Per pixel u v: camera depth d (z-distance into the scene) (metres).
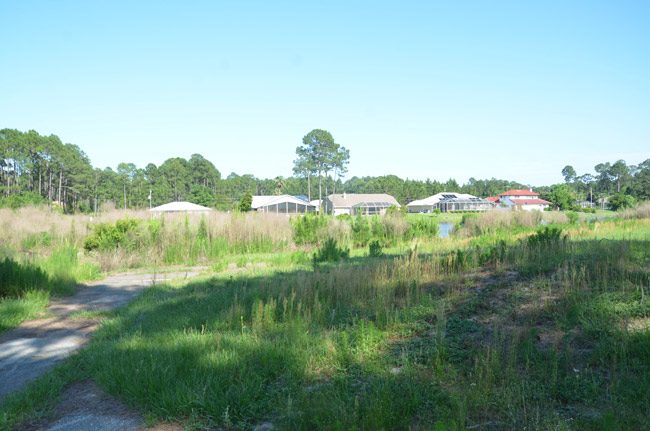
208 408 4.28
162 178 99.06
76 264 13.89
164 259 17.06
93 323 8.52
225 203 91.00
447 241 18.20
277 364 5.19
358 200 80.06
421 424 3.81
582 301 6.09
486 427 3.71
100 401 4.83
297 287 8.40
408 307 7.11
